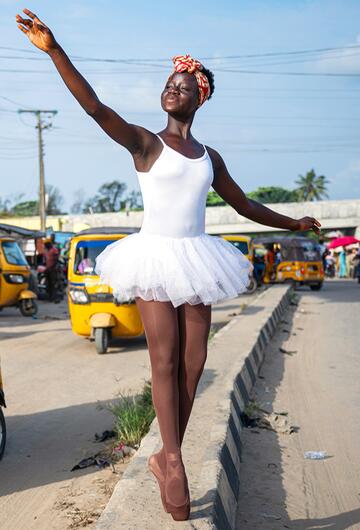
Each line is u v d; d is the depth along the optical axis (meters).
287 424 6.41
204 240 3.33
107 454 5.53
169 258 3.14
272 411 7.06
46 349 11.48
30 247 24.33
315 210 56.81
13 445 5.89
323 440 6.09
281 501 4.61
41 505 4.51
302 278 29.28
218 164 3.46
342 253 47.44
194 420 5.34
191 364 3.34
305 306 21.03
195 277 3.14
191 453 4.54
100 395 7.75
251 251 26.28
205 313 3.33
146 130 3.14
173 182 3.16
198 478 4.05
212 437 4.88
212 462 4.32
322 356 10.81
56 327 14.84
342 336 13.34
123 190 122.62
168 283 3.09
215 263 3.28
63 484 4.90
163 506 3.56
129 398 7.42
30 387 8.26
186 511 3.27
